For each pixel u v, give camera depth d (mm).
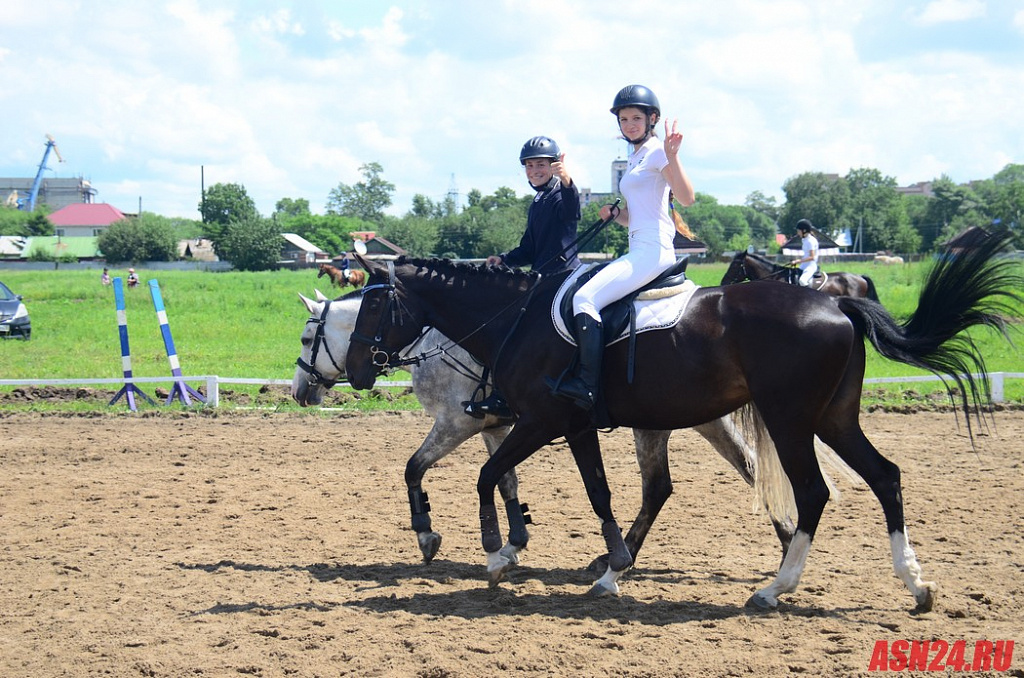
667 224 6359
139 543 7922
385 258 7352
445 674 5035
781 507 6656
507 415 7027
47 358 21562
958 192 102188
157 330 27984
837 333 5887
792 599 6273
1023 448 11688
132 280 47562
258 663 5227
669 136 5914
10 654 5441
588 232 7023
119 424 13969
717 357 6020
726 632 5637
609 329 6230
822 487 5977
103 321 30219
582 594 6531
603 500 6516
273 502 9414
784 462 5977
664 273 6348
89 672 5172
